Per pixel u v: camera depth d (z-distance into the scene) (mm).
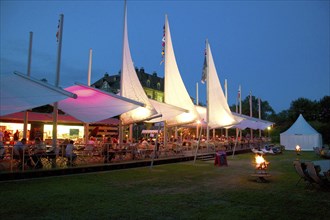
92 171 13680
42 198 8188
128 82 19188
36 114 22141
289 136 38656
